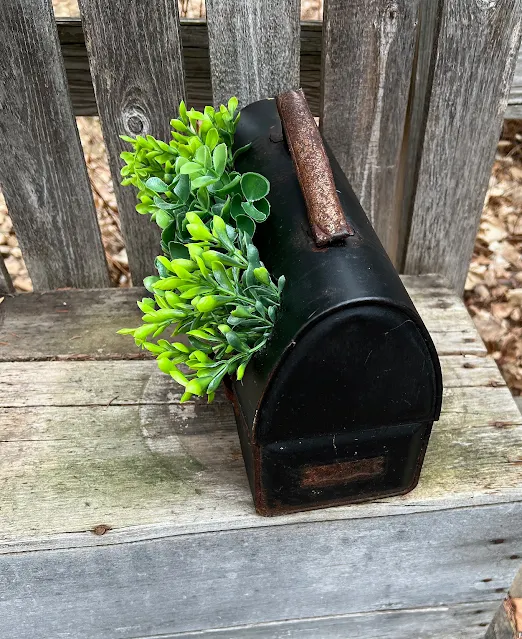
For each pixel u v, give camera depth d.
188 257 0.91
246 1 1.18
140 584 1.09
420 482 1.07
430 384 0.86
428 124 1.33
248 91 1.29
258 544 1.06
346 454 0.93
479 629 1.36
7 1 1.12
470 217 1.48
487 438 1.14
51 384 1.23
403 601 1.25
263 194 0.86
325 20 1.21
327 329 0.78
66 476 1.07
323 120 1.34
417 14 1.22
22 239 1.43
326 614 1.25
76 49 1.31
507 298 2.29
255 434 0.85
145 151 1.04
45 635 1.16
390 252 1.64
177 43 1.20
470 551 1.16
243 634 1.26
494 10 1.20
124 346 1.32
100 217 2.29
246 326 0.84
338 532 1.07
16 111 1.25
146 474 1.08
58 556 1.01
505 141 2.77
